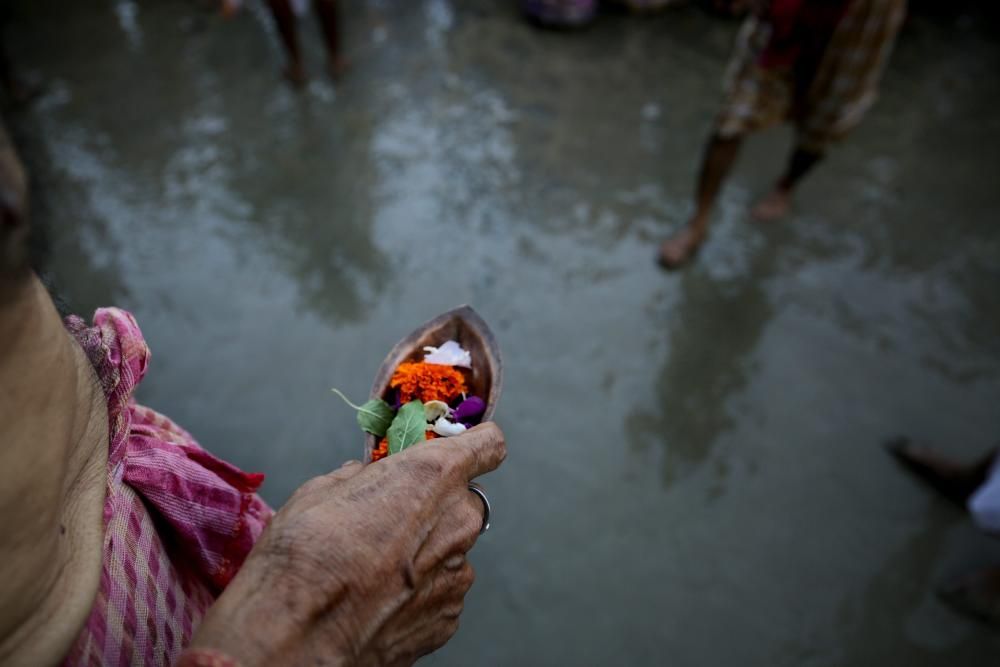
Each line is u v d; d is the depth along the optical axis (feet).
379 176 10.84
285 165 10.93
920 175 11.57
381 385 2.72
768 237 10.31
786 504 7.41
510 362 8.45
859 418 8.21
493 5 15.28
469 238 9.93
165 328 8.55
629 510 7.27
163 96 12.19
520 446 7.70
